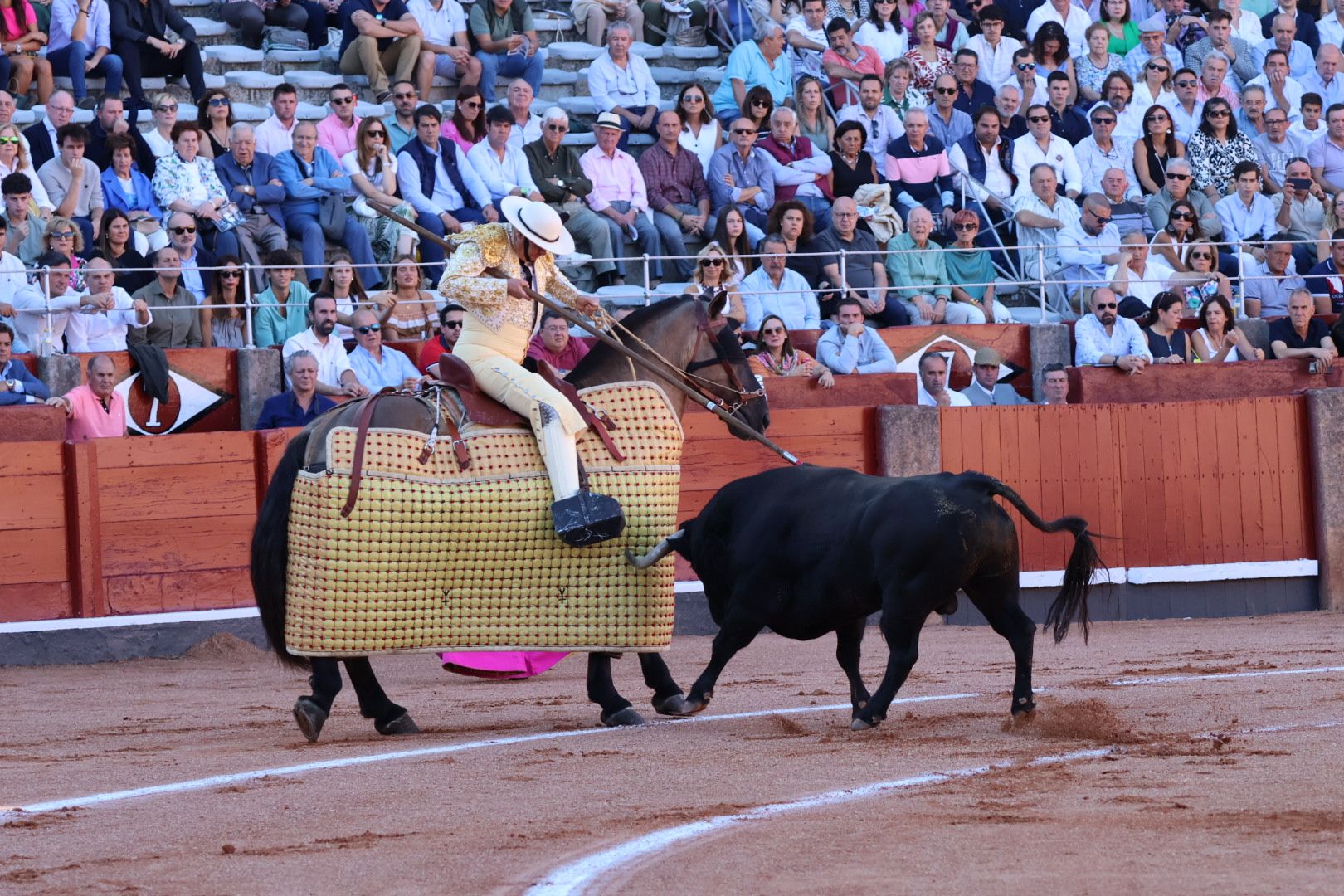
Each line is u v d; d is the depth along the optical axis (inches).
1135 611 1107.3
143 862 367.2
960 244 1202.6
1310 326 1207.6
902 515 540.1
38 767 523.5
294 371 998.4
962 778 446.6
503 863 354.0
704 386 629.6
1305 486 1131.3
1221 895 304.5
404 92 1182.9
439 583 581.3
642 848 363.3
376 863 358.6
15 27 1152.2
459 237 602.9
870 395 1101.1
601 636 597.0
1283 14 1473.9
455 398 589.9
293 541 574.9
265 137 1148.5
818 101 1266.0
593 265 1170.0
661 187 1200.2
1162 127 1304.1
